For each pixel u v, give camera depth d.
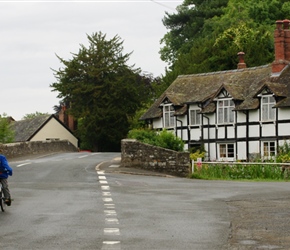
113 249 11.77
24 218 15.98
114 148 86.88
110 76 84.81
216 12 91.25
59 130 96.19
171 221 15.48
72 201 20.02
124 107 84.06
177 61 78.62
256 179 32.81
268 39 73.75
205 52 74.81
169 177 33.44
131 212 17.22
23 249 11.77
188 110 59.09
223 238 13.05
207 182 29.14
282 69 55.81
